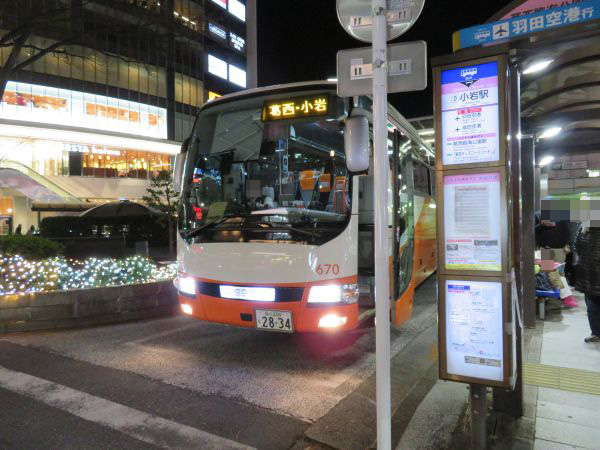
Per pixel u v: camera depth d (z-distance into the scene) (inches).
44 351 207.6
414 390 157.1
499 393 132.5
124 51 1165.7
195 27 505.4
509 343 107.0
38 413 143.6
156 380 173.3
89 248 465.7
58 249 367.2
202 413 145.3
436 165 114.2
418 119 394.9
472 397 112.1
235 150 218.1
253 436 130.7
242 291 187.6
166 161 1428.4
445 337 114.0
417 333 241.9
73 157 1211.9
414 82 102.1
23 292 260.5
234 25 1681.8
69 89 1131.9
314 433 129.5
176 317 280.1
